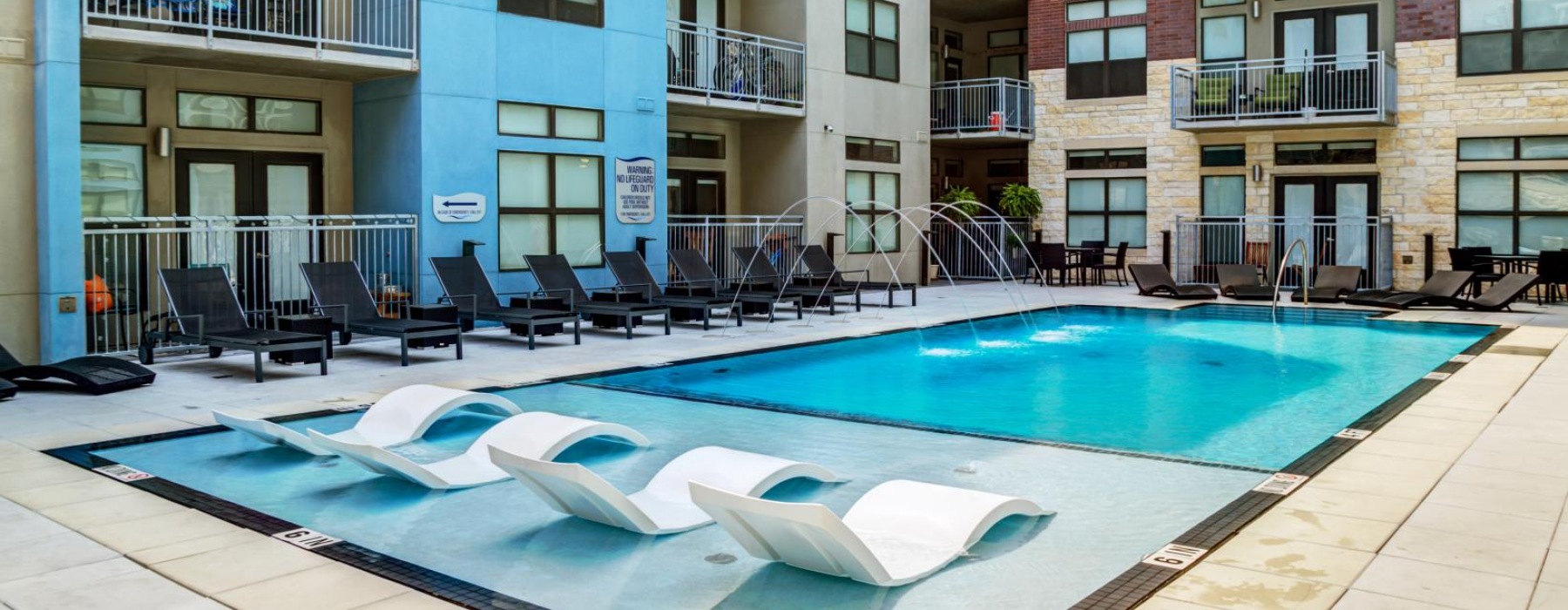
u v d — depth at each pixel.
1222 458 7.18
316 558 5.01
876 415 8.84
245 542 5.25
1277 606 4.23
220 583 4.65
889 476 6.68
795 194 20.50
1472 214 20.55
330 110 14.91
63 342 11.02
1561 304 17.84
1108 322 16.02
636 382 10.48
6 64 10.96
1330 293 18.67
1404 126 21.03
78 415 8.61
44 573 4.78
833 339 13.58
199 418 8.47
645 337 14.01
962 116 25.70
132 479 6.50
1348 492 5.97
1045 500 6.04
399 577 4.75
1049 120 24.88
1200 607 4.23
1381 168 21.27
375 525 5.66
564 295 14.83
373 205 14.87
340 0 14.98
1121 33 23.92
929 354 12.67
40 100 11.00
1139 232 24.05
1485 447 7.11
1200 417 8.72
